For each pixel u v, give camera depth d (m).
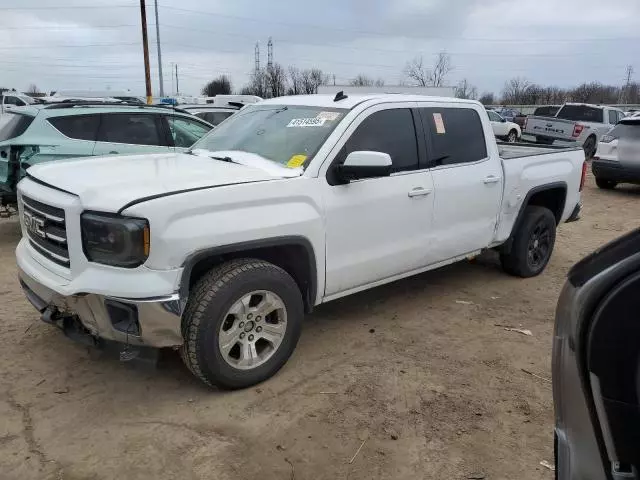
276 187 3.48
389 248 4.29
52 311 3.42
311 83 65.81
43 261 3.41
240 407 3.35
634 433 1.31
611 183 13.13
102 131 7.33
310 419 3.26
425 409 3.40
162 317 3.02
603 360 1.35
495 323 4.77
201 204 3.12
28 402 3.35
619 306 1.33
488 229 5.23
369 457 2.95
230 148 4.34
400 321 4.74
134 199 2.98
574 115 19.83
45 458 2.86
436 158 4.62
